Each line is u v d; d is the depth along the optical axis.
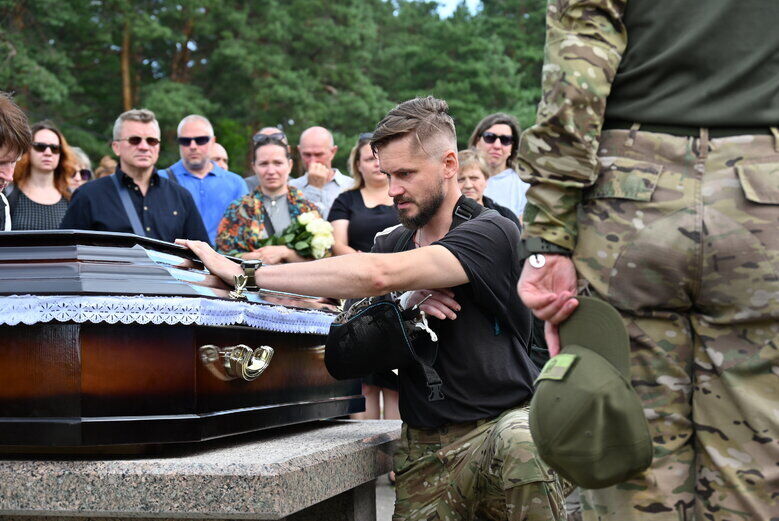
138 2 31.02
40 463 2.41
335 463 2.70
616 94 2.07
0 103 2.93
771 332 1.96
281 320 2.92
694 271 1.98
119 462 2.41
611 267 2.02
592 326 1.98
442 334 2.96
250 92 31.25
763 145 1.97
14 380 2.40
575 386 1.91
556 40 2.07
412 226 3.04
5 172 2.96
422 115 3.01
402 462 3.05
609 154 2.05
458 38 39.75
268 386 2.88
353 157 5.63
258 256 4.79
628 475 1.92
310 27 33.22
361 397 3.63
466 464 2.86
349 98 32.34
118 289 2.42
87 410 2.38
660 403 2.04
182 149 6.41
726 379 1.99
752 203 1.94
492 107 39.16
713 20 1.99
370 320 2.90
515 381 2.93
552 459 1.93
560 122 2.03
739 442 1.98
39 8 28.02
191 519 2.46
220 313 2.55
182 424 2.46
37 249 2.48
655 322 2.04
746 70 1.98
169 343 2.46
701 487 2.02
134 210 4.96
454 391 2.94
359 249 5.50
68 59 28.56
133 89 31.81
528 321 3.02
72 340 2.38
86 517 2.52
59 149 5.53
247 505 2.33
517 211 6.05
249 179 7.07
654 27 2.03
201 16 31.23
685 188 1.98
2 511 2.41
